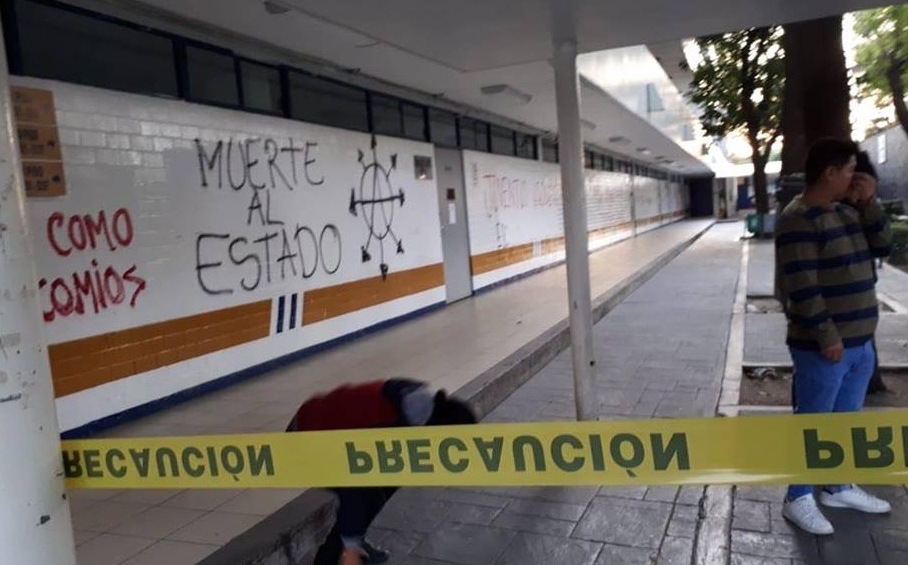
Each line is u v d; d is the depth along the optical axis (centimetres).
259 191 719
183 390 627
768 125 2064
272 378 705
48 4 525
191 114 639
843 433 212
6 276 189
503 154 1441
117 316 564
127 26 588
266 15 624
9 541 190
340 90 880
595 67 984
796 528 375
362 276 896
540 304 1092
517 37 508
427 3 426
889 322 847
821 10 475
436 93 1062
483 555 374
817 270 349
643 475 223
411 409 285
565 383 705
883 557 343
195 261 640
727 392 615
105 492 437
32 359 196
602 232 2248
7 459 189
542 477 230
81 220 535
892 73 1504
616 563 358
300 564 377
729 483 218
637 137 1834
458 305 1145
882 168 2745
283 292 752
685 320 980
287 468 246
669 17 472
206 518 394
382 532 404
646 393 641
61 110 523
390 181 966
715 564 347
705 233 3009
